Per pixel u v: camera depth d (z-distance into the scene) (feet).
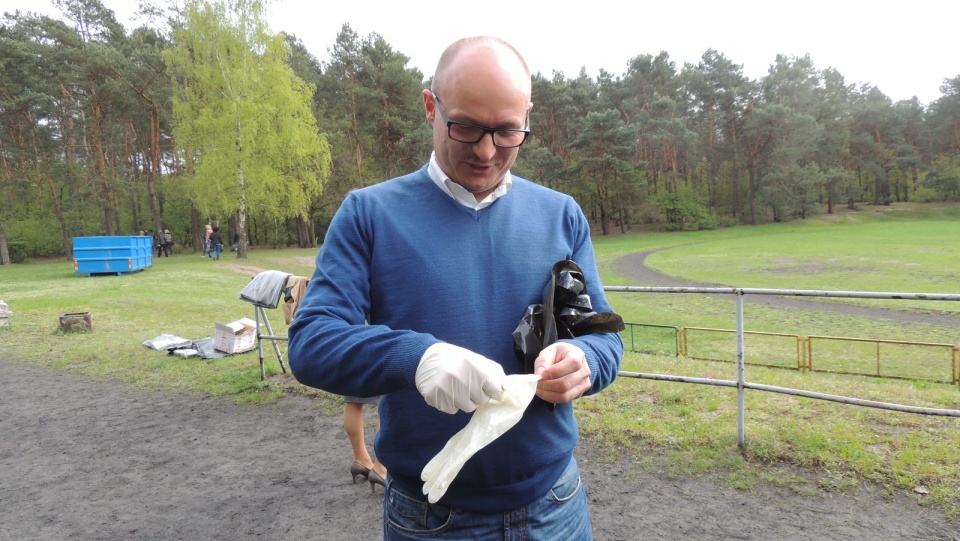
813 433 12.44
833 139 225.97
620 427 13.79
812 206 223.92
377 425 16.11
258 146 95.20
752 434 12.71
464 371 3.34
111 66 112.78
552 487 4.72
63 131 129.59
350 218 4.46
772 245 142.31
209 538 10.98
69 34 109.81
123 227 167.94
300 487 12.92
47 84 112.57
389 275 4.34
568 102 197.06
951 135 249.75
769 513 10.12
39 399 21.20
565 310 4.55
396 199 4.58
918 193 256.73
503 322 4.42
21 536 11.37
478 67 4.03
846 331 46.73
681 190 226.99
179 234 175.32
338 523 11.28
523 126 4.26
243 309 45.73
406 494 4.61
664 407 15.02
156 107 122.72
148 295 51.21
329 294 4.19
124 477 13.97
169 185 148.36
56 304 45.44
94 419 18.53
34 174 132.46
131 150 156.76
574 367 3.85
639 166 191.21
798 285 77.71
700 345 39.04
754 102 220.43
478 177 4.36
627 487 11.40
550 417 4.62
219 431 16.76
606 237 206.08
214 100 94.63
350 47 155.12
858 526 9.53
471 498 4.42
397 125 148.66
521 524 4.52
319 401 18.70
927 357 35.06
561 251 4.85
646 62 220.23
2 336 33.88
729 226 227.40
